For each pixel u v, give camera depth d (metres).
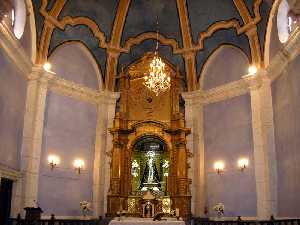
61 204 12.73
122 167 14.04
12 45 10.55
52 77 13.07
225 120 13.83
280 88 11.51
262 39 12.81
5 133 10.49
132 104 14.89
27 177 11.73
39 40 12.86
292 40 10.16
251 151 12.66
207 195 13.77
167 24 14.90
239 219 11.86
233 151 13.28
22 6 11.80
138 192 14.10
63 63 13.85
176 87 14.85
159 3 14.37
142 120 14.62
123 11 14.52
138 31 15.13
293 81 10.47
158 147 14.80
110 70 15.12
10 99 10.86
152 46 15.43
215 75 14.60
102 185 13.98
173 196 13.59
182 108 15.05
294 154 10.29
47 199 12.34
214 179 13.69
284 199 10.89
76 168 13.45
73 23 13.77
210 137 14.23
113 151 14.05
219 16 13.89
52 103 13.20
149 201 13.41
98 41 14.76
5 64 10.38
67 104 13.72
